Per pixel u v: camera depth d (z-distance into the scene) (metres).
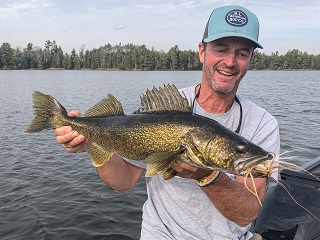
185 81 16.12
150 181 0.95
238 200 0.80
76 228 1.92
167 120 0.83
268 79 19.73
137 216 2.06
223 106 0.91
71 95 10.05
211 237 0.88
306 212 1.12
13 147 3.60
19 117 5.68
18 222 1.97
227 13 0.86
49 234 1.86
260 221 1.18
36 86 13.52
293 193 1.18
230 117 0.92
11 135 4.21
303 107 6.98
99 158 0.91
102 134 0.91
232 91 0.89
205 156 0.79
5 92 10.63
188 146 0.80
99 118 0.93
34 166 2.95
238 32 0.84
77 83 15.56
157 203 0.93
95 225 1.95
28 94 10.01
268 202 1.20
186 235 0.88
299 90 11.64
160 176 0.92
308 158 3.09
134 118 0.88
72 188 2.46
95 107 0.97
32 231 1.88
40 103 0.97
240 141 0.78
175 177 0.90
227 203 0.80
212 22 0.87
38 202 2.22
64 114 0.96
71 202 2.22
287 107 7.00
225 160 0.78
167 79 18.16
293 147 3.52
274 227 1.14
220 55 0.86
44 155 3.29
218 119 0.91
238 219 0.83
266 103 7.70
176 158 0.80
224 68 0.86
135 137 0.86
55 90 11.74
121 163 0.95
